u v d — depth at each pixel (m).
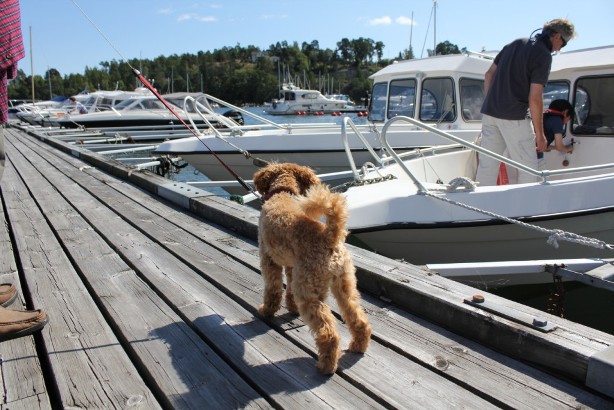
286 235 2.59
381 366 2.45
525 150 5.65
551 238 3.76
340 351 2.44
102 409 2.14
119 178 8.38
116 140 16.28
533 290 5.34
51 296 3.33
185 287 3.48
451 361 2.46
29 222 5.34
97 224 5.21
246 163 9.05
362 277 3.37
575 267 3.66
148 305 3.20
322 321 2.41
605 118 6.27
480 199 4.79
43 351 2.69
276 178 3.07
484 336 2.61
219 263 3.92
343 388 2.29
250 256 4.04
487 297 2.80
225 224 5.00
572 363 2.23
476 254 5.12
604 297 5.35
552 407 2.08
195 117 21.47
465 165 7.29
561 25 5.18
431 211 4.78
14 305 3.21
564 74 6.56
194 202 5.64
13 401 2.21
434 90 8.52
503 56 5.56
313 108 52.03
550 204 4.82
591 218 4.96
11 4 2.79
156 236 4.71
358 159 9.08
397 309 3.08
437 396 2.20
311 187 2.83
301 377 2.38
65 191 7.16
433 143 8.50
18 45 2.86
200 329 2.87
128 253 4.21
